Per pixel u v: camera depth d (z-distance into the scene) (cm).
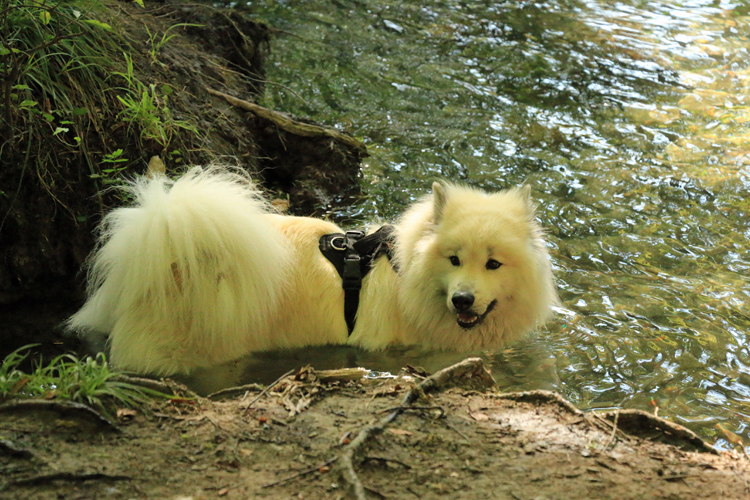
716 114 812
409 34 1052
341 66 920
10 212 438
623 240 553
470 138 741
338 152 643
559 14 1162
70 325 414
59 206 460
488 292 385
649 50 1009
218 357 390
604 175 668
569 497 221
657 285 487
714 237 559
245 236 382
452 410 285
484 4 1205
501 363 402
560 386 370
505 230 393
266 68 893
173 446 248
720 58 983
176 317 375
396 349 426
